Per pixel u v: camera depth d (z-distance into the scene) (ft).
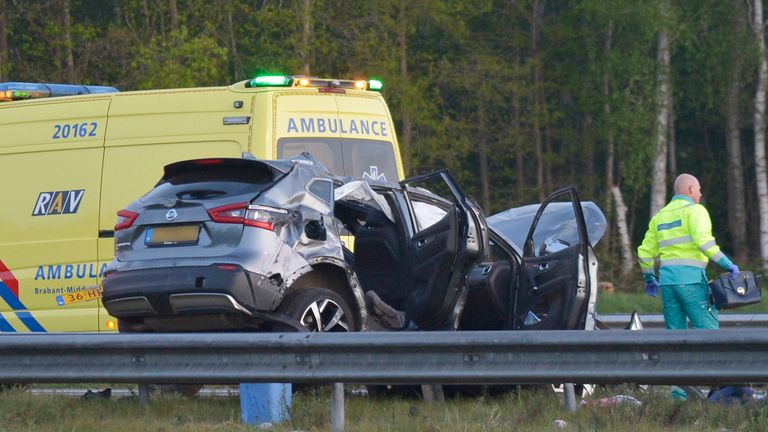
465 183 477.36
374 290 112.68
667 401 92.02
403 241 110.42
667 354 76.59
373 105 141.49
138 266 99.50
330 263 102.73
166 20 373.61
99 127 138.10
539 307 108.99
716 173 501.15
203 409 97.71
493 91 451.12
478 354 79.15
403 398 113.60
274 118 130.52
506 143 458.50
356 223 116.47
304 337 81.05
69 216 137.80
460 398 111.75
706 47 442.91
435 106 422.82
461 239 106.32
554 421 87.86
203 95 134.00
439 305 106.83
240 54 377.09
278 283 97.91
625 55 436.76
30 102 143.54
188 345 82.84
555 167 499.92
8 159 142.72
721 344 75.20
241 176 102.37
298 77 133.90
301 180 103.60
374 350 80.43
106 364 85.56
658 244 118.62
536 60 467.11
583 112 467.11
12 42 387.55
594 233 115.55
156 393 109.09
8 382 87.76
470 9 444.55
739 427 84.17
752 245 482.69
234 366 83.10
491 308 114.62
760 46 433.48
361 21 385.09
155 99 136.15
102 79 361.51
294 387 109.29
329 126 135.44
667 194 478.59
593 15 447.42
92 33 351.87
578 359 77.92
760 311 232.53
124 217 102.37
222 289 95.55
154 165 134.41
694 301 116.16
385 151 141.38
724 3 437.99
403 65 410.52
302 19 362.74
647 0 419.95
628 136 431.84
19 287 139.64
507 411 93.40
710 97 447.42
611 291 325.01
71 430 88.07
